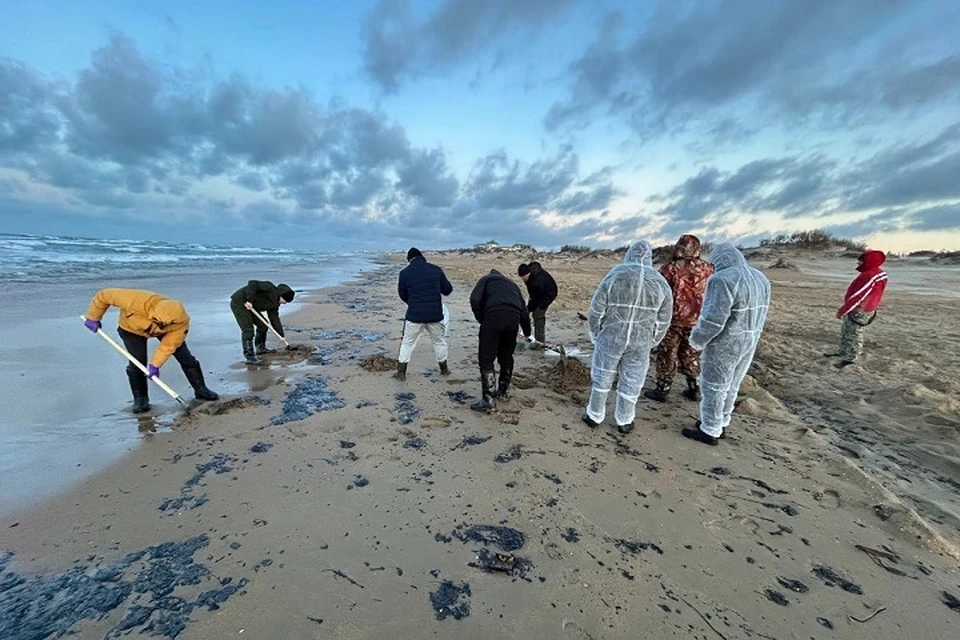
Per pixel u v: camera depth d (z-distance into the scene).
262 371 6.59
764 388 6.40
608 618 2.31
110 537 2.84
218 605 2.32
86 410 4.92
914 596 2.55
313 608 2.32
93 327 4.80
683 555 2.82
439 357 6.47
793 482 3.75
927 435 4.76
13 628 2.16
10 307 10.48
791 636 2.25
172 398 5.38
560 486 3.59
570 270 33.56
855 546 2.96
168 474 3.62
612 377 4.65
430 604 2.37
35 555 2.67
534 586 2.52
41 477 3.53
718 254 4.44
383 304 14.41
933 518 3.37
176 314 4.73
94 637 2.12
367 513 3.15
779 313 12.69
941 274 26.19
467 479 3.65
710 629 2.27
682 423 4.99
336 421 4.75
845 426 5.15
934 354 7.88
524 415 5.07
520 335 9.13
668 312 4.45
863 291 7.15
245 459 3.89
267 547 2.77
